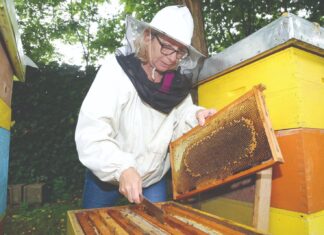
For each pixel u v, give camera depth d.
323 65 1.34
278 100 1.28
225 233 0.95
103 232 0.95
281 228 1.26
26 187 4.62
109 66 1.50
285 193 1.24
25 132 5.04
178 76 1.52
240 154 1.18
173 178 1.63
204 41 3.70
